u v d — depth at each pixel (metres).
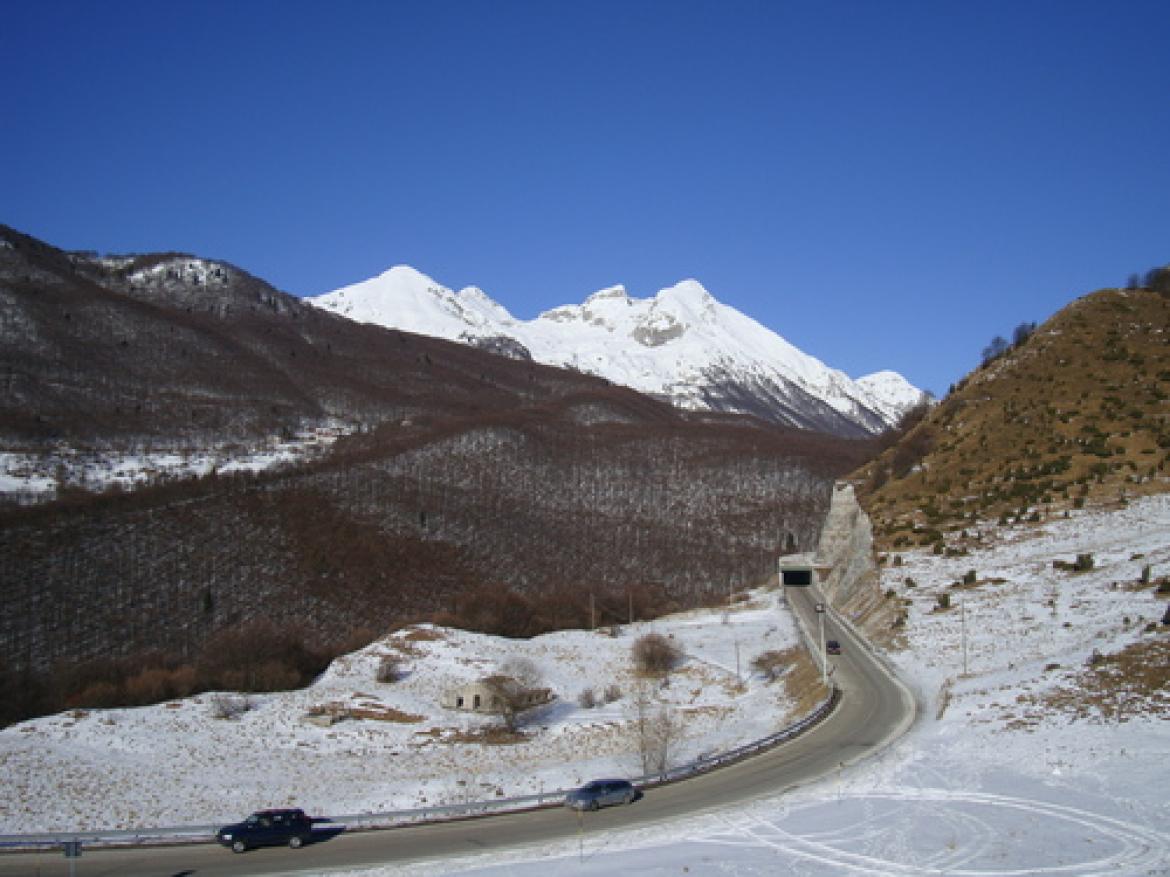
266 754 75.31
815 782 49.50
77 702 101.31
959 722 57.06
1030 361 143.38
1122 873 34.56
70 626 137.12
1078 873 34.94
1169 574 76.88
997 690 61.25
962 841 38.88
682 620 122.50
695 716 80.31
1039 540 97.00
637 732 76.56
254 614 150.38
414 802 57.09
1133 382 129.12
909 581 95.00
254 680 104.38
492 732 81.69
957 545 102.12
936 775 48.12
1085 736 49.59
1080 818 40.09
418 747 78.25
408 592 169.12
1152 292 156.50
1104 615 71.25
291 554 173.12
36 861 43.28
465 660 100.94
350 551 178.50
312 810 56.56
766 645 100.88
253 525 180.50
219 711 85.06
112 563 156.88
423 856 41.78
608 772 62.28
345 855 42.56
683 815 45.56
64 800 61.12
